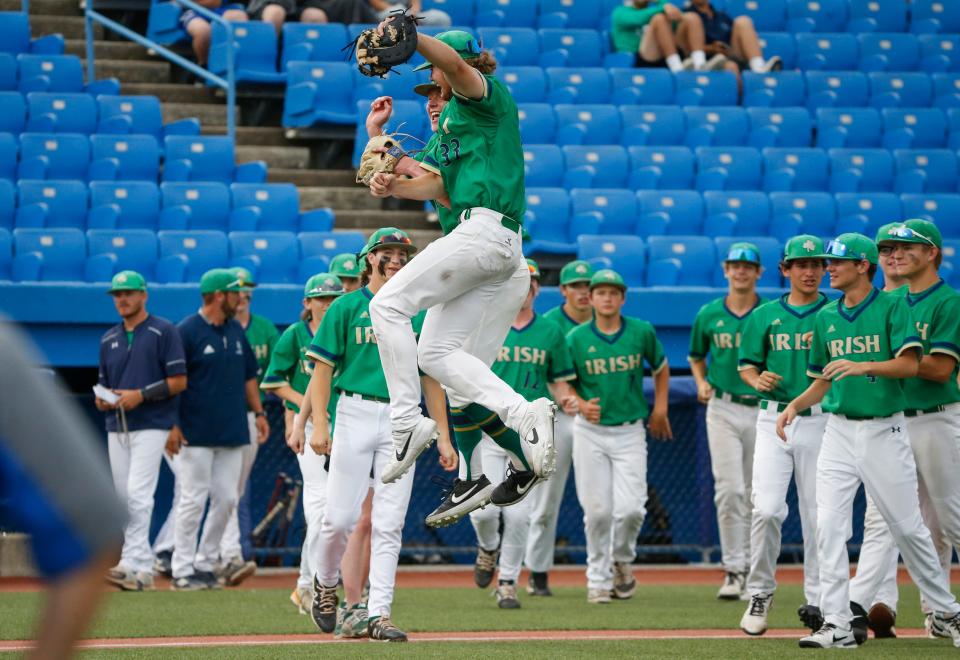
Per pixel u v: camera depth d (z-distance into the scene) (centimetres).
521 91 5681
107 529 612
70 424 618
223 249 4525
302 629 2577
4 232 4362
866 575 2428
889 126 5778
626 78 5797
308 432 2917
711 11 6184
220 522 3497
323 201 5197
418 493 4194
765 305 2777
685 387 4091
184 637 2448
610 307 3241
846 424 2325
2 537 3650
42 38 5612
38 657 596
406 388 1686
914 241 2427
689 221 5022
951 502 2461
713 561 4191
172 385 3378
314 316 3075
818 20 6606
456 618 2825
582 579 3912
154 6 5800
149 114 5191
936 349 2402
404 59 1545
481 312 1714
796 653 2236
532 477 1825
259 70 5597
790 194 5141
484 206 1655
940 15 6712
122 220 4659
